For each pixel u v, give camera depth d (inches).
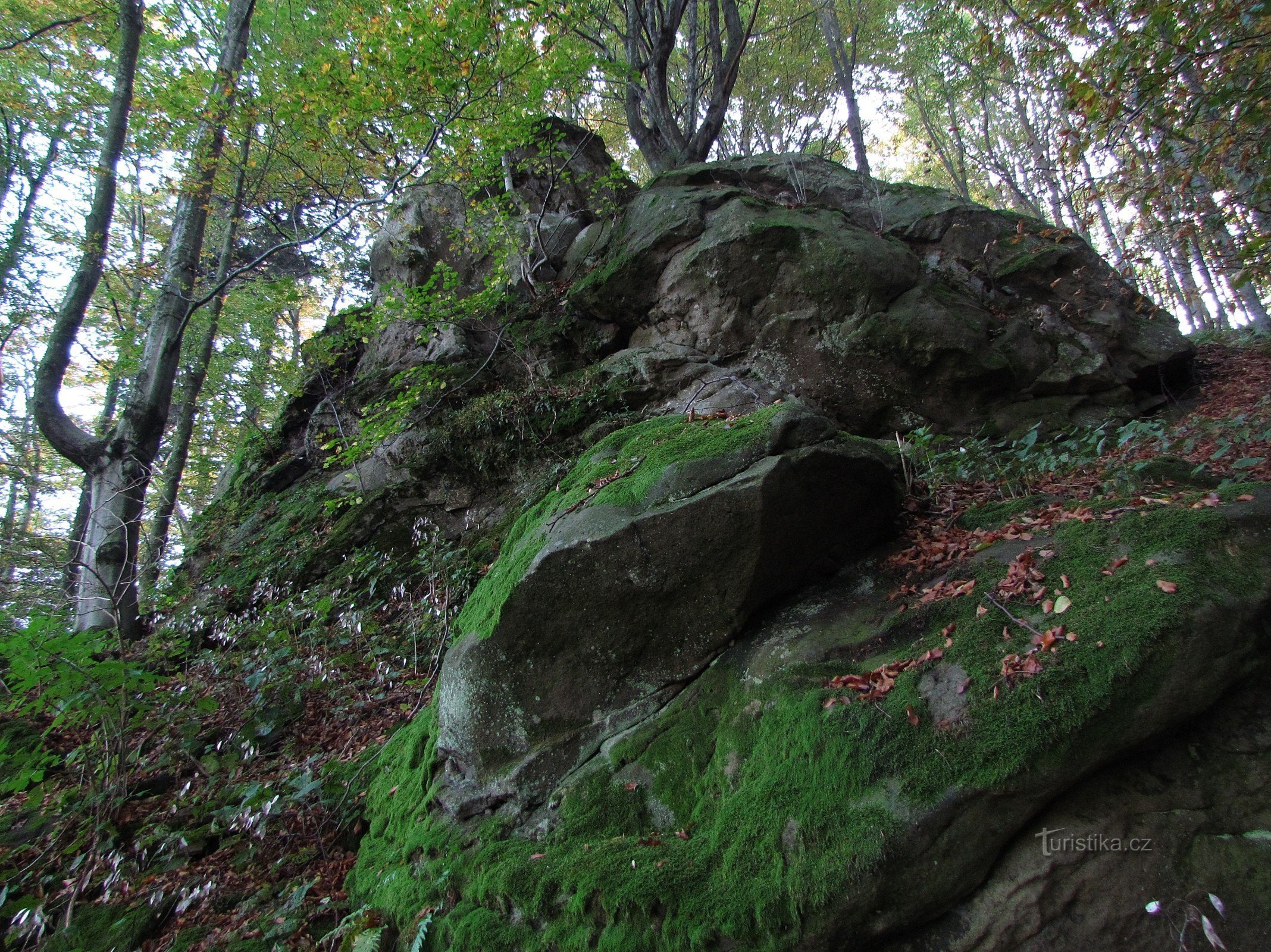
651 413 309.1
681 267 322.0
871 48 689.0
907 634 118.1
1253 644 89.9
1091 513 126.1
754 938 90.7
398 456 348.5
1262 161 200.4
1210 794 86.2
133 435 291.3
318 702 219.9
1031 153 669.3
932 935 87.4
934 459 223.8
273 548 346.6
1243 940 76.7
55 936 135.8
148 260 522.6
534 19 269.0
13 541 374.9
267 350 557.0
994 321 307.0
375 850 146.5
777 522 131.6
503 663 140.7
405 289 336.2
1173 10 170.1
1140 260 243.9
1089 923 81.4
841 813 94.0
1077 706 88.2
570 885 107.0
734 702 123.5
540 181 444.1
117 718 177.2
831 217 327.6
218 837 161.8
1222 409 290.2
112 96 314.3
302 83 267.1
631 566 135.4
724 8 466.9
